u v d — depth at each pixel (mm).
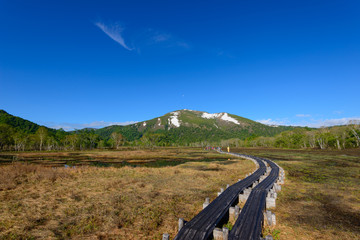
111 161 40656
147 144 116875
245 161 38125
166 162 39125
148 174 20984
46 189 13812
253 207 8656
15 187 14242
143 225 8031
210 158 47875
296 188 14688
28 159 42281
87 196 12180
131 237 7117
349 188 14508
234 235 6117
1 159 41875
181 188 14711
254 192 11266
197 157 50812
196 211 9930
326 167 27828
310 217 8977
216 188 14828
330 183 16484
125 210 9742
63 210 9695
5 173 17812
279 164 31781
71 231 7434
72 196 12055
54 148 100375
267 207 10297
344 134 78250
